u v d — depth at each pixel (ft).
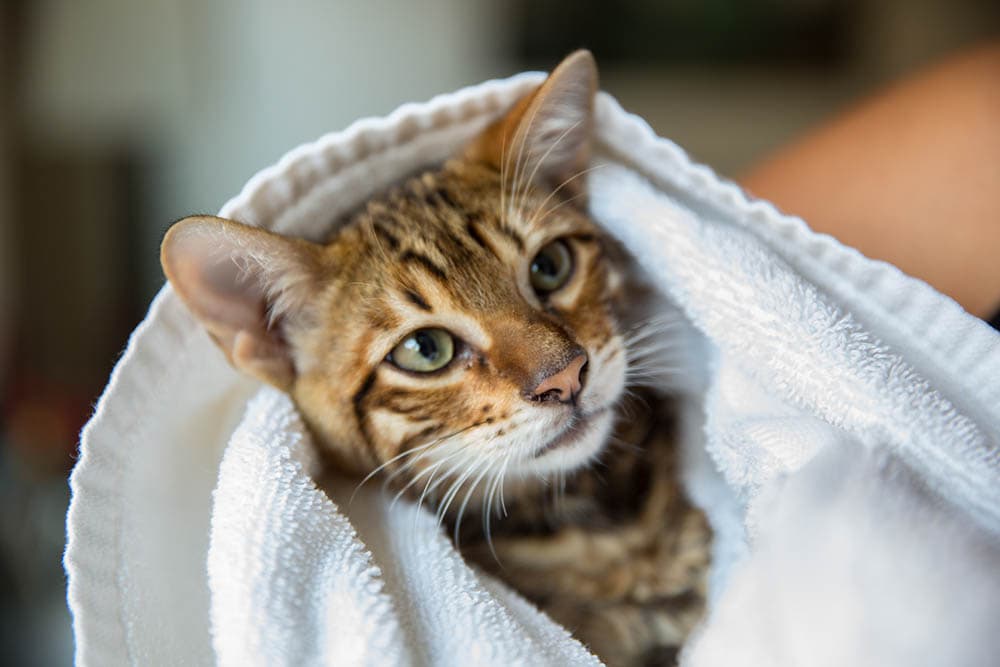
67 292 2.90
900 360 0.93
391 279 1.13
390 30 3.11
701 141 3.44
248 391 1.11
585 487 1.20
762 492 0.91
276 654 0.83
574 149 1.17
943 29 3.34
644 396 1.20
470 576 0.94
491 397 1.11
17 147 2.68
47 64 2.68
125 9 2.73
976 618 0.77
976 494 0.87
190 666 0.89
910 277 0.96
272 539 0.88
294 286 1.13
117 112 2.84
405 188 1.18
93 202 2.91
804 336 0.94
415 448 1.13
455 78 3.18
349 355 1.13
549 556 1.18
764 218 1.02
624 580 1.15
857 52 3.38
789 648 0.81
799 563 0.83
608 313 1.18
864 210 1.33
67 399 2.36
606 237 1.19
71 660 1.95
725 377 1.01
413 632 0.88
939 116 1.39
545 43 3.25
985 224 1.24
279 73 3.07
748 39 3.35
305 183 1.09
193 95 2.91
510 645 0.87
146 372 0.97
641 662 1.12
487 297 1.12
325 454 1.14
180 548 0.94
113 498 0.91
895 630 0.78
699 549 1.11
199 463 0.99
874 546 0.81
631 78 3.39
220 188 3.08
